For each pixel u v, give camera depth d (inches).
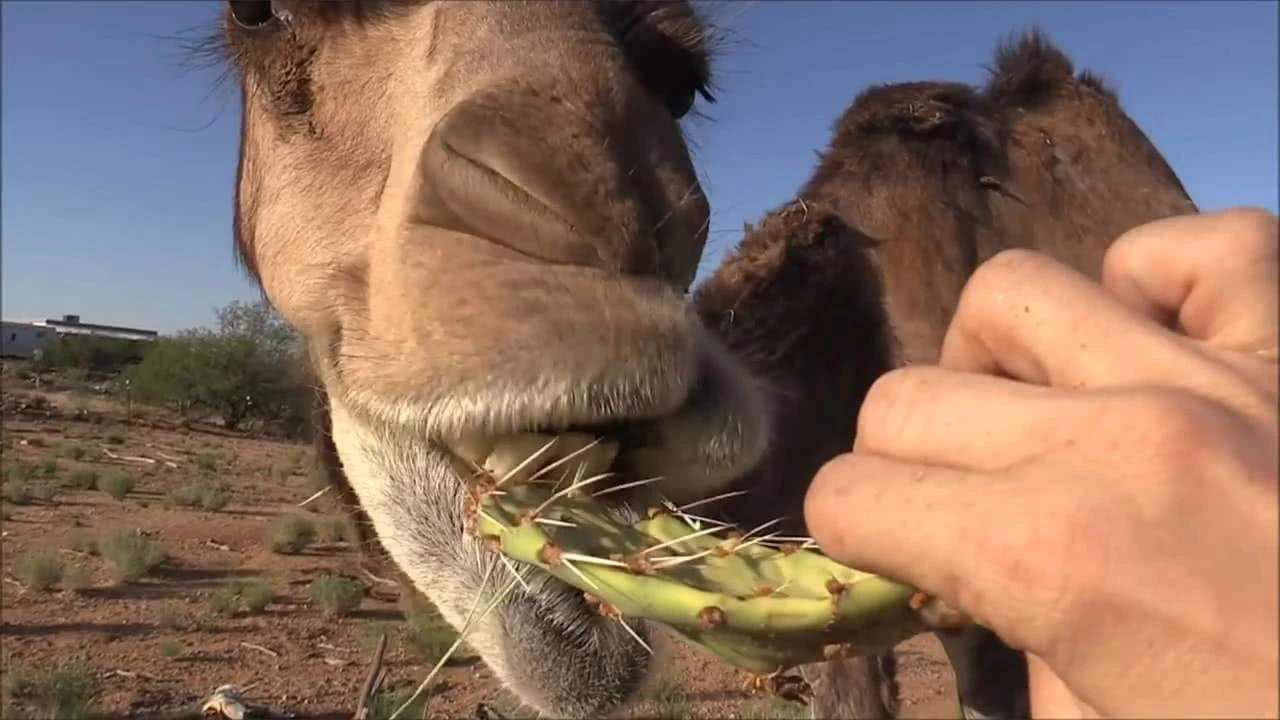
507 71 12.9
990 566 6.0
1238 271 6.8
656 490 12.5
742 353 24.1
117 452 199.5
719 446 12.5
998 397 6.5
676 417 12.2
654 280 11.2
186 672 63.7
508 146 11.6
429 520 14.3
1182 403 5.8
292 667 65.4
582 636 13.8
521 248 11.2
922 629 8.1
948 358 7.6
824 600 8.0
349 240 15.2
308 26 16.2
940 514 6.3
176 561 100.2
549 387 10.7
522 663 13.7
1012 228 25.4
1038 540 5.9
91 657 65.8
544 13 14.0
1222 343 6.7
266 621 77.8
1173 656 5.6
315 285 15.3
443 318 11.4
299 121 16.3
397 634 73.9
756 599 8.3
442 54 14.6
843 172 27.2
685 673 64.9
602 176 11.4
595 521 10.7
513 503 10.8
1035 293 6.9
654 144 12.7
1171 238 7.2
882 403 7.1
